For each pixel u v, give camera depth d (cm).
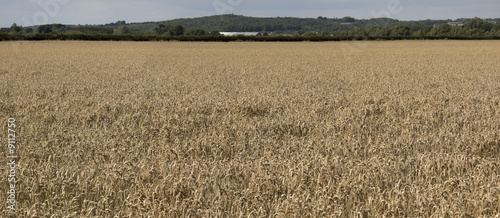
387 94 1561
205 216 496
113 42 7462
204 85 1925
